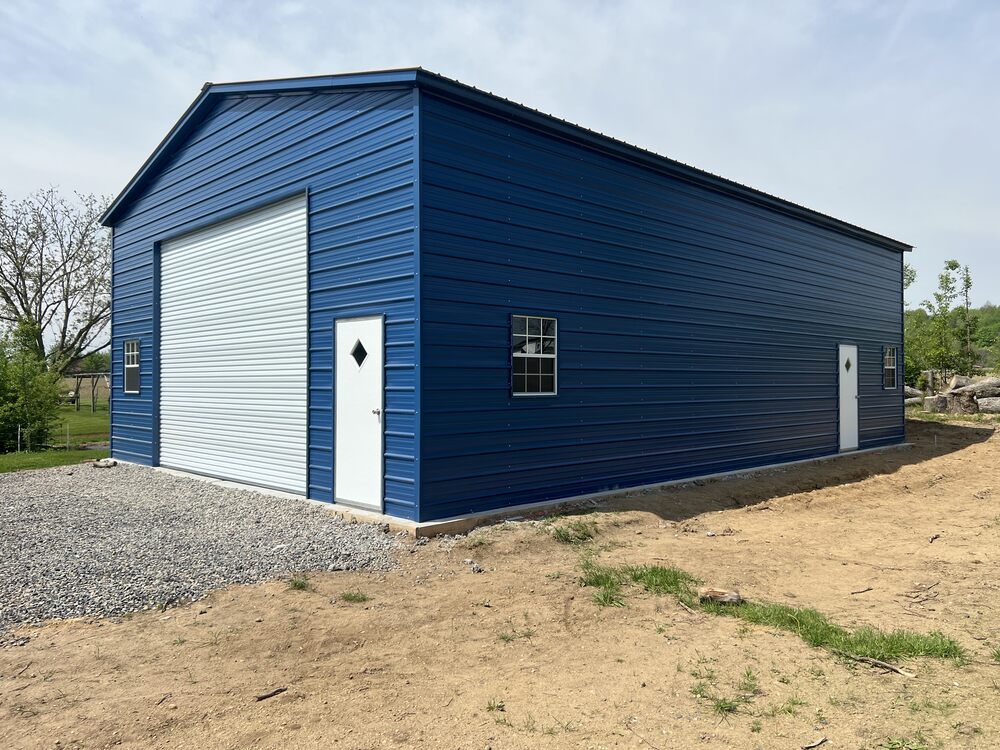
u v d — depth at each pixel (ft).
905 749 10.03
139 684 12.21
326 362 26.94
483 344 24.52
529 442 26.12
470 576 18.83
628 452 30.53
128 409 42.96
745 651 13.84
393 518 23.29
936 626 15.21
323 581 18.15
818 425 44.06
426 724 10.91
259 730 10.65
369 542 21.54
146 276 40.75
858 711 11.23
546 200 27.02
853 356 47.91
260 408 31.14
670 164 32.04
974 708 11.27
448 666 13.25
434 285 22.98
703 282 34.91
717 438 35.70
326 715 11.18
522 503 25.80
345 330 25.90
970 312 87.04
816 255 44.11
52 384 58.75
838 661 13.28
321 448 27.27
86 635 14.47
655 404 31.96
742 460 37.45
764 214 39.45
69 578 17.72
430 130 23.08
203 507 27.35
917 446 51.80
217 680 12.42
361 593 17.29
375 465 24.45
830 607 16.63
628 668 13.10
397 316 23.45
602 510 26.27
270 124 30.14
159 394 39.65
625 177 30.60
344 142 25.98
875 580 19.03
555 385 27.25
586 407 28.53
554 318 27.20
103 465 40.37
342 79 24.79
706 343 35.06
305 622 15.29
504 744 10.30
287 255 29.40
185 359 37.09
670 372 32.83
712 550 22.00
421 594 17.38
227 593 17.08
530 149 26.48
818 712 11.21
